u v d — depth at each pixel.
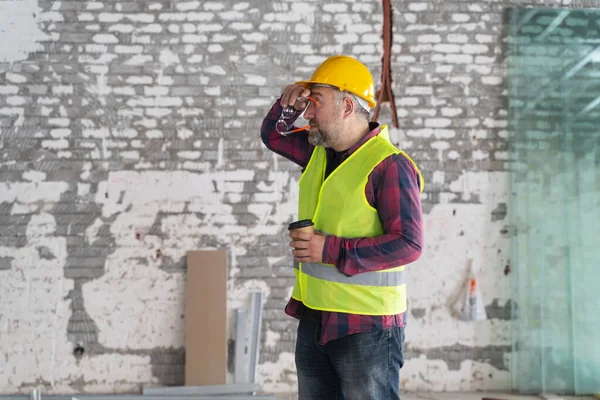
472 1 4.06
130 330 3.87
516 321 3.91
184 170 3.94
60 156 3.89
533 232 3.89
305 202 2.09
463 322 3.97
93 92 3.92
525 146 3.94
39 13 3.91
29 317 3.84
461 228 4.00
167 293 3.89
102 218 3.89
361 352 1.88
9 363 3.82
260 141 3.96
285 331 3.92
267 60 3.98
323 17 4.01
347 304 1.90
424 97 4.03
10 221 3.86
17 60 3.90
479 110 4.04
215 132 3.96
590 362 3.70
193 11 3.97
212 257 3.88
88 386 3.84
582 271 3.73
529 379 3.85
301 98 2.02
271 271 3.93
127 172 3.91
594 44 3.76
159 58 3.95
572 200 3.77
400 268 1.99
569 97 3.82
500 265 3.99
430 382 3.95
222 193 3.94
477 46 4.05
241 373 3.84
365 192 1.91
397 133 4.02
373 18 4.02
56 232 3.87
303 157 2.23
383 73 4.02
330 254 1.85
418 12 4.04
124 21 3.95
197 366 3.80
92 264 3.88
